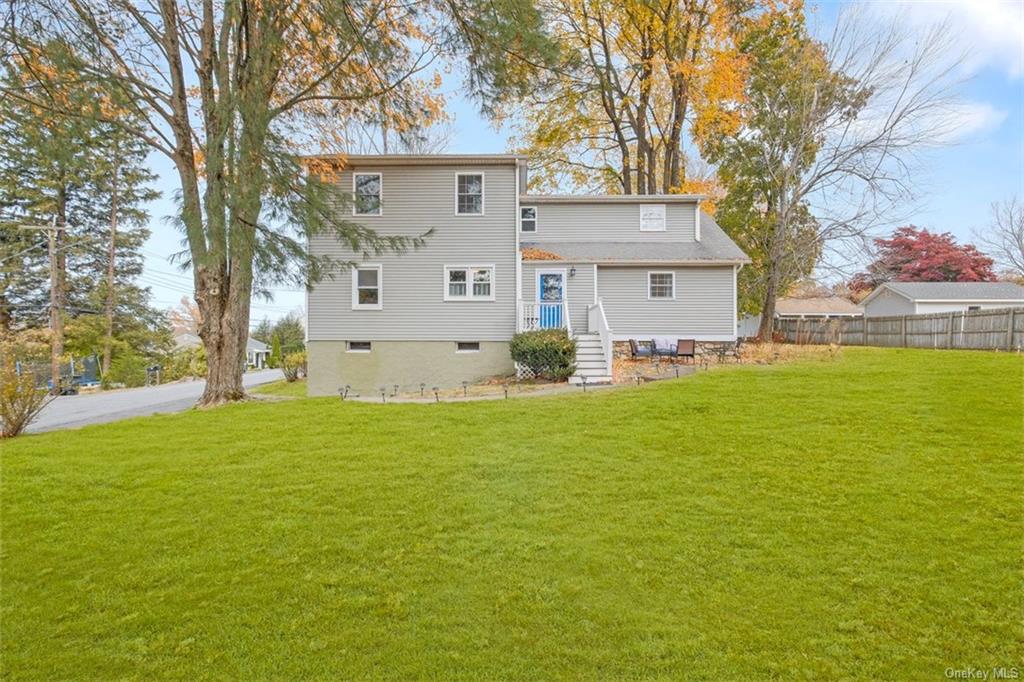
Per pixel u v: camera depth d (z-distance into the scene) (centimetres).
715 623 321
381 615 334
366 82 1124
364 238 1162
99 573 387
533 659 292
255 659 295
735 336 1702
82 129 932
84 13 915
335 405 1008
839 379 1041
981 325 1545
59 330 2698
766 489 521
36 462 653
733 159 2405
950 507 467
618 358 1612
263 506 506
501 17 988
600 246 1798
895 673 279
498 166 1527
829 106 2050
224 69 1077
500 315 1520
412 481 565
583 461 618
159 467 626
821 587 355
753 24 2202
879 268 3647
